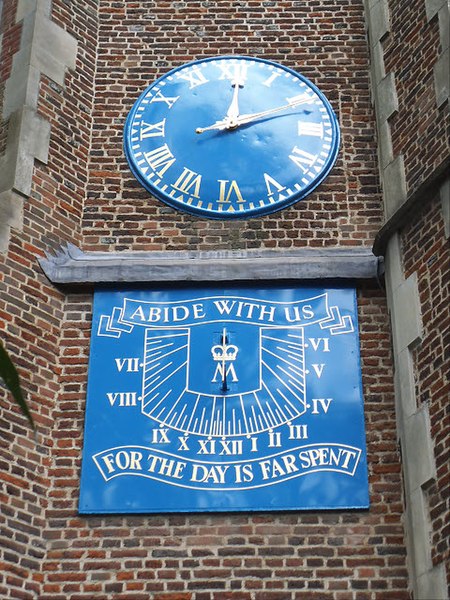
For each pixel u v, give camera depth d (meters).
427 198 10.38
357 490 9.80
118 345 10.60
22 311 10.51
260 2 12.94
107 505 9.77
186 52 12.65
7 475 9.71
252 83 12.32
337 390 10.32
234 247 11.30
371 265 10.89
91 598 9.40
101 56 12.57
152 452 10.05
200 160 11.80
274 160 11.80
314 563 9.51
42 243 11.00
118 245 11.34
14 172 11.16
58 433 10.16
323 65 12.55
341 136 12.03
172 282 10.88
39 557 9.56
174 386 10.38
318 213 11.51
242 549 9.59
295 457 9.98
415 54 11.49
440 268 10.01
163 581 9.46
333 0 12.91
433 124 10.88
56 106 11.88
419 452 9.50
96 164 11.84
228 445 10.07
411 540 9.34
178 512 9.73
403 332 10.14
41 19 12.27
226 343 10.57
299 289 10.87
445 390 9.52
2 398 9.98
